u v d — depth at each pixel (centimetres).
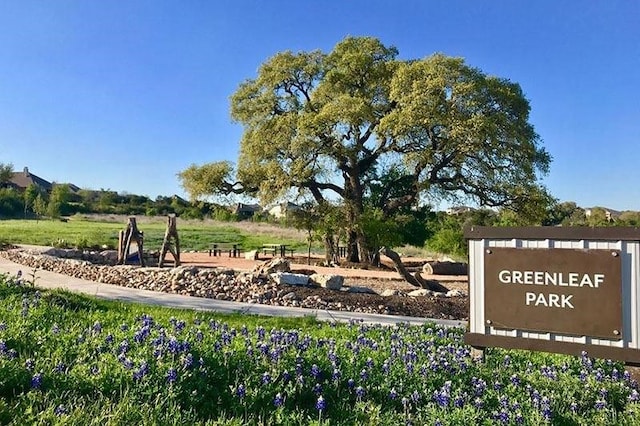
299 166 2648
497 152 2559
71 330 598
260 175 2839
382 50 2925
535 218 2753
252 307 1134
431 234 3488
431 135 2673
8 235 3175
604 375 607
